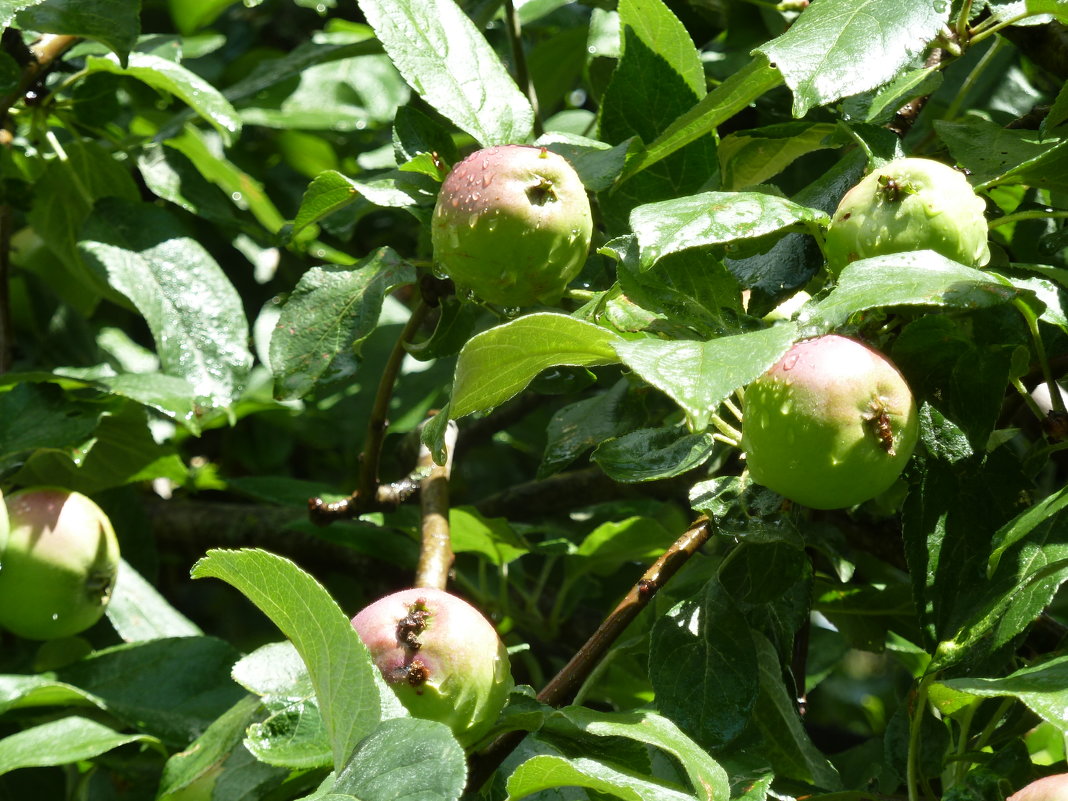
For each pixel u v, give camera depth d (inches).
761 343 32.1
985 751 37.1
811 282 37.9
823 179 38.0
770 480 34.0
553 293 35.8
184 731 42.9
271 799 36.3
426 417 57.4
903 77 38.0
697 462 36.0
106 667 43.7
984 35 37.1
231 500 62.6
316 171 64.5
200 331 46.7
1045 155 35.8
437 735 31.6
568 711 34.4
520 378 33.8
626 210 39.3
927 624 35.0
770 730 39.4
